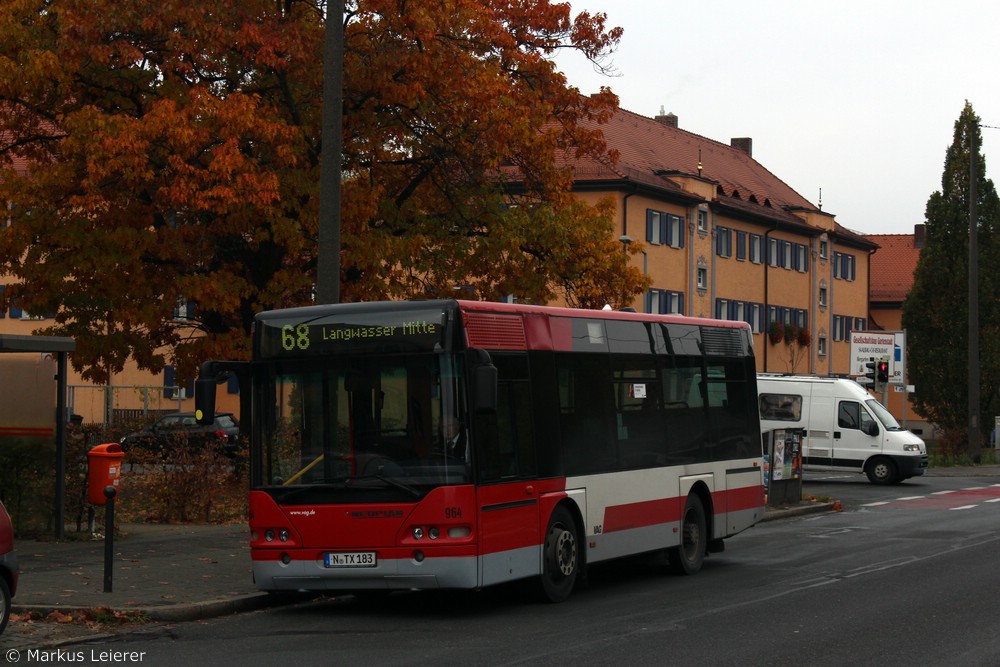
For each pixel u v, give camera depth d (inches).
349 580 498.3
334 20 611.8
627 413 612.7
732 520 715.4
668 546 639.8
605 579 642.8
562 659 400.5
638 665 389.7
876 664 392.2
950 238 2177.7
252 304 1063.0
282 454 512.4
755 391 758.5
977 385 1879.9
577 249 1163.9
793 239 3011.8
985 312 2161.7
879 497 1275.8
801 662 395.5
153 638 450.9
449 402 497.0
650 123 2844.5
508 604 541.6
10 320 2256.4
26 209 1034.1
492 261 1141.1
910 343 2201.0
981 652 414.3
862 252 3444.9
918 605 528.7
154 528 799.7
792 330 2945.4
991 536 862.5
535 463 535.2
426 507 491.5
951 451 1950.1
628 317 626.2
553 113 1216.8
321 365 512.7
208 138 966.4
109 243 1016.9
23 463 725.9
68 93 1035.3
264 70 1054.4
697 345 692.7
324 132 611.8
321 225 610.5
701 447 683.4
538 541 533.3
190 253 1065.5
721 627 468.8
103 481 678.5
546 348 553.0
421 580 490.6
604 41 1219.2
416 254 1067.9
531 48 1203.2
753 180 3031.5
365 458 502.0
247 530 787.4
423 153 1121.4
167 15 984.3
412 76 1053.8
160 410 1680.6
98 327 1103.0
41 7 1037.2
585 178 2261.3
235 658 406.3
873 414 1466.5
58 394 724.0
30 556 650.8
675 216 2463.1
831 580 621.0
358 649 423.5
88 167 962.7
